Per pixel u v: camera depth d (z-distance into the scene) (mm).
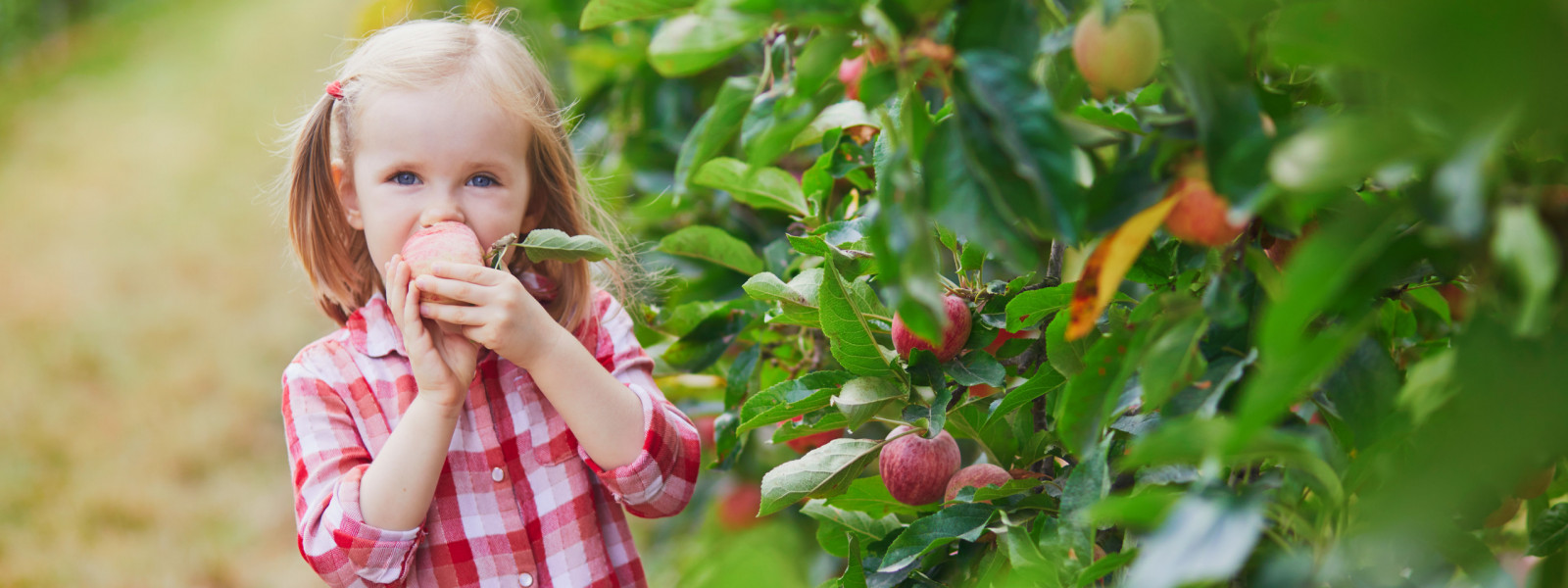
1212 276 817
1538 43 536
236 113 8570
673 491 1478
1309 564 703
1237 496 682
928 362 1122
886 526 1333
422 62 1423
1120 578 913
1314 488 739
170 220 6941
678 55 762
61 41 10164
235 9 11391
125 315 5777
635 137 2469
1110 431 960
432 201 1375
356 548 1286
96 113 8844
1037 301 1032
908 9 736
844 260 1236
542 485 1488
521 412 1504
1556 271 617
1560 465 1019
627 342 1634
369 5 2758
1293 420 792
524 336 1322
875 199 1186
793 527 2113
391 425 1450
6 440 4676
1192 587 741
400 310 1318
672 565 2414
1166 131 766
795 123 789
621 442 1405
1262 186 664
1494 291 642
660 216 2189
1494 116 546
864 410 1123
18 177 7723
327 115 1570
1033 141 690
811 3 745
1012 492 1072
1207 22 702
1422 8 559
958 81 737
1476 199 522
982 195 716
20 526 4109
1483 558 765
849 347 1138
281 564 3934
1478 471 597
